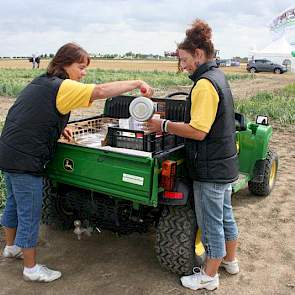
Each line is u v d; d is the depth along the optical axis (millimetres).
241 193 6340
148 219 4102
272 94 20453
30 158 3527
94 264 4262
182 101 4680
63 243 4676
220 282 4000
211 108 3266
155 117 3842
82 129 4598
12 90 18578
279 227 5211
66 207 4676
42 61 68125
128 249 4582
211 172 3432
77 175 3893
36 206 3701
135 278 4008
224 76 3441
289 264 4363
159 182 3504
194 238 3820
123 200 3973
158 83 27047
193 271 3938
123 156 3512
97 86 3455
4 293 3732
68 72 3656
